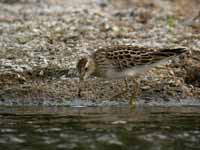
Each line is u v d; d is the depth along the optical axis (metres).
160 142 11.52
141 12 23.55
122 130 12.30
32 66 16.84
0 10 24.11
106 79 15.93
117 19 22.39
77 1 26.59
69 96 15.30
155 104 15.07
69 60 17.39
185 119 13.33
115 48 15.11
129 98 15.34
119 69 15.03
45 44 18.84
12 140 11.65
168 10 24.45
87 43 19.03
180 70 16.84
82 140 11.61
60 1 26.36
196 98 15.45
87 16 22.53
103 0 26.88
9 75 16.14
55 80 16.19
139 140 11.62
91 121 13.05
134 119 13.27
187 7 25.67
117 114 13.80
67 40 19.33
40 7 24.86
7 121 13.12
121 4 26.25
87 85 15.81
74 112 14.02
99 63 15.08
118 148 11.12
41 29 20.56
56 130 12.32
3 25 21.11
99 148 11.12
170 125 12.75
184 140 11.66
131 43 19.00
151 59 14.92
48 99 15.15
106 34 20.06
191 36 19.84
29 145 11.33
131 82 16.02
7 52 17.97
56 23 21.36
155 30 20.75
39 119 13.29
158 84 15.91
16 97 15.20
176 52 14.98
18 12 23.69
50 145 11.32
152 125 12.75
